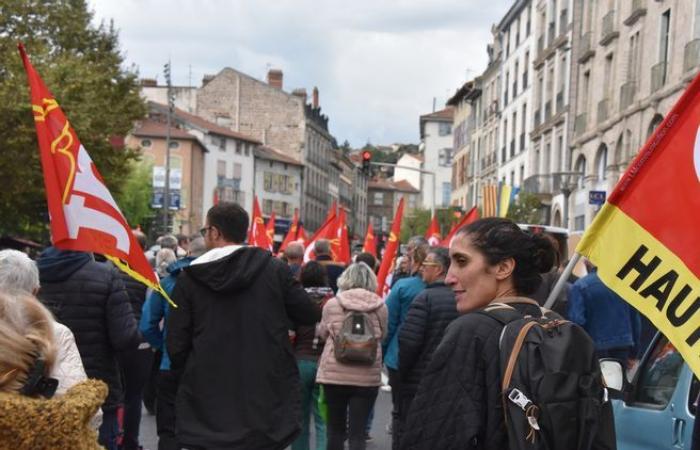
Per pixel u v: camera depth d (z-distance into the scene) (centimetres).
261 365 605
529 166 5203
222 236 618
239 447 595
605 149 3753
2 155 2955
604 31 3694
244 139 9162
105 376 679
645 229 415
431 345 741
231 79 9812
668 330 404
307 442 870
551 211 4578
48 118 528
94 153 3209
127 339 673
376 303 835
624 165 3403
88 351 666
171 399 716
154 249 1734
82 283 662
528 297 360
